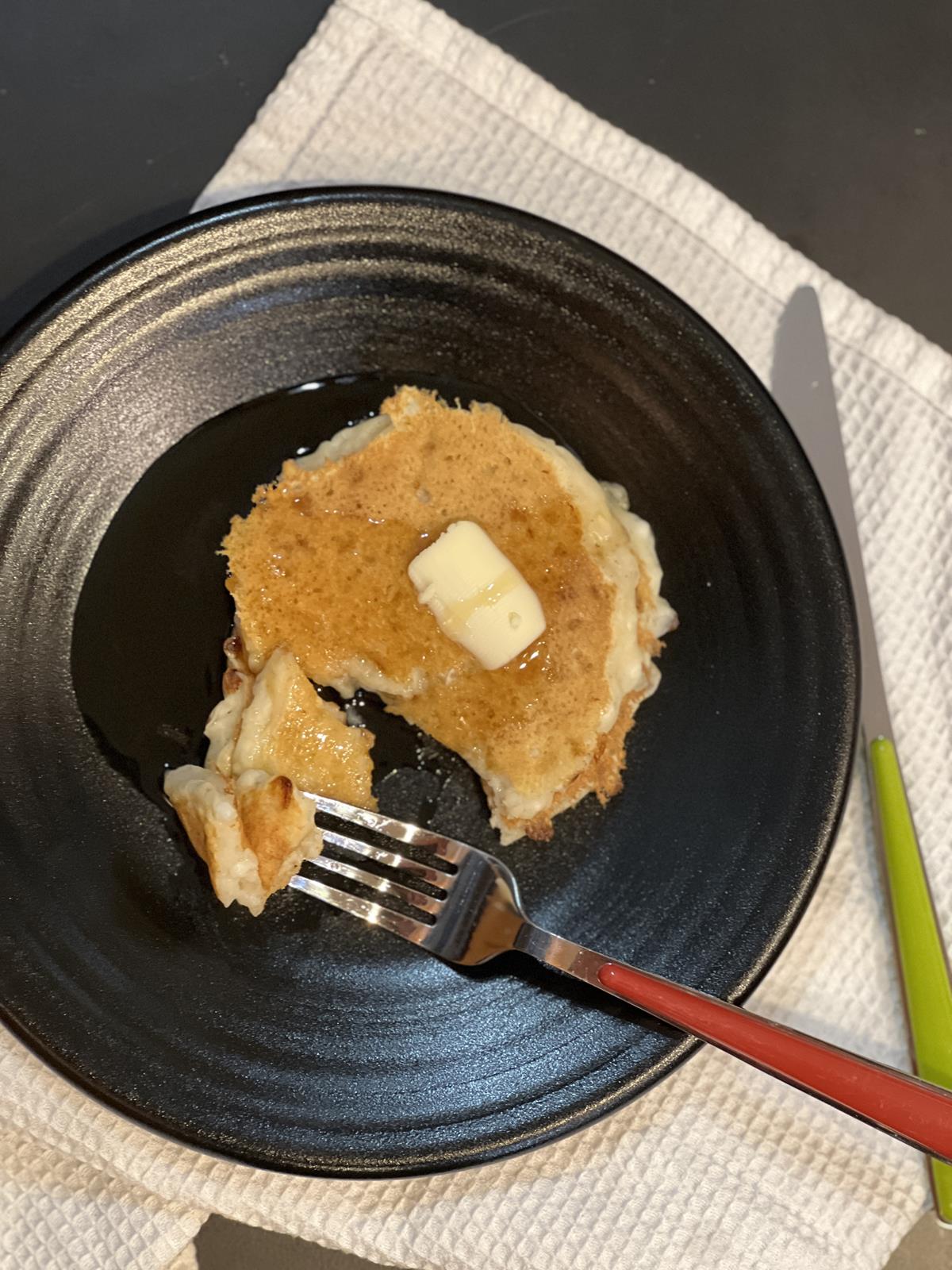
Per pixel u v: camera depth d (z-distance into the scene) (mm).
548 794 424
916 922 440
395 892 412
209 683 418
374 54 453
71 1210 413
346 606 419
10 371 392
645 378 437
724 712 438
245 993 405
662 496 445
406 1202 424
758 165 494
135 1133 410
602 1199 428
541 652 424
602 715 426
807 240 492
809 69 503
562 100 464
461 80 459
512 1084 405
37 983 386
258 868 395
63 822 400
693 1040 406
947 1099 360
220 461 421
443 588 414
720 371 433
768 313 471
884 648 467
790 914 421
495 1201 426
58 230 453
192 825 399
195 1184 413
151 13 468
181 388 416
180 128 465
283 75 469
